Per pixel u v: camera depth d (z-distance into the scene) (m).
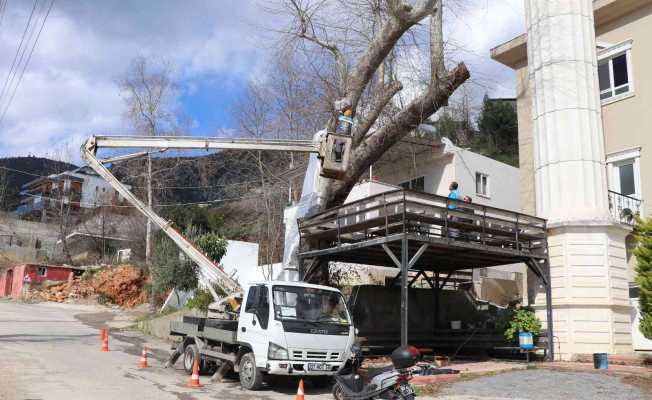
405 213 12.64
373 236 15.77
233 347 12.22
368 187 27.81
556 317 15.67
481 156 31.02
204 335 13.08
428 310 19.31
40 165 78.81
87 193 61.06
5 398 8.83
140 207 15.75
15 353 14.93
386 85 18.55
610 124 20.53
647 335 13.03
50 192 63.44
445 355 17.67
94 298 39.66
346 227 14.65
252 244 30.97
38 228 58.94
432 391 10.27
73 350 16.84
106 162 16.23
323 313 11.60
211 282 17.11
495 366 13.85
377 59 17.34
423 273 19.62
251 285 12.06
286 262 18.52
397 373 7.36
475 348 17.61
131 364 14.49
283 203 35.16
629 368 12.75
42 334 21.23
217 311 13.80
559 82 16.84
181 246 15.43
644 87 19.64
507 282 27.83
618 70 20.66
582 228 15.66
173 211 44.97
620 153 20.05
